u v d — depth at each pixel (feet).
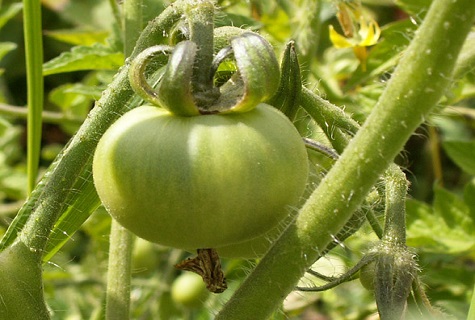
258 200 0.88
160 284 1.88
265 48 0.90
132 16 1.27
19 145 2.68
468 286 1.64
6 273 0.97
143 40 1.01
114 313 1.19
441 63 0.85
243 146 0.88
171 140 0.88
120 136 0.89
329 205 0.90
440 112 1.29
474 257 1.77
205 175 0.87
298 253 0.91
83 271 1.93
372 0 2.15
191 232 0.89
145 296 1.90
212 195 0.87
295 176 0.90
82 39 1.75
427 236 1.51
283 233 0.92
